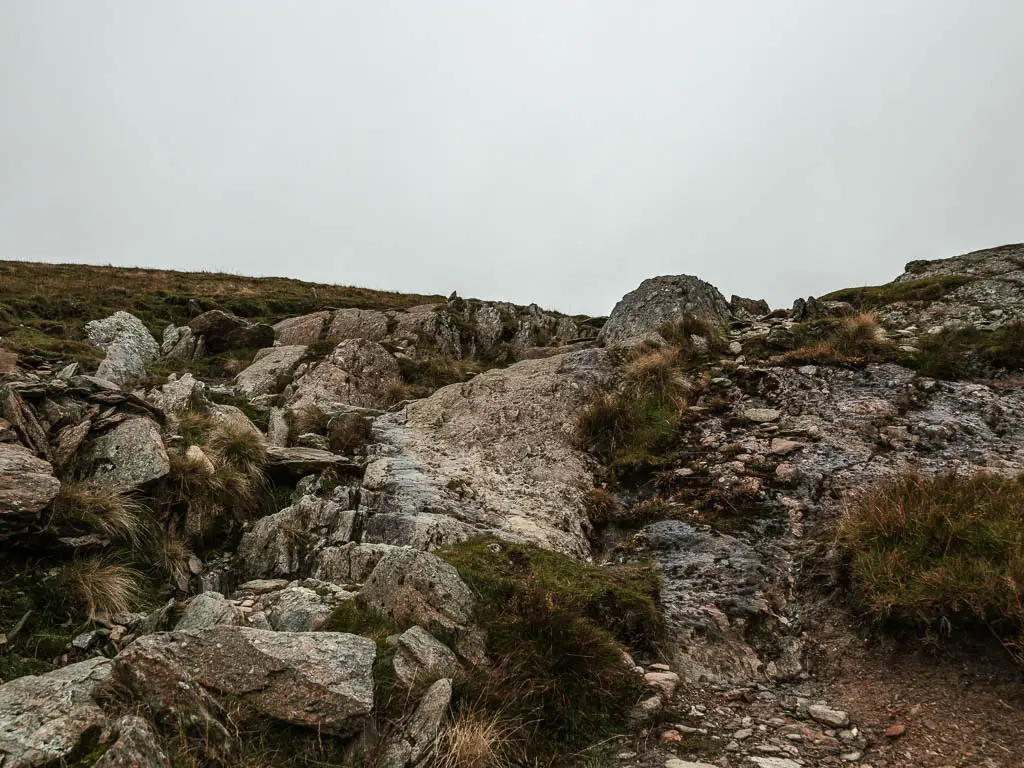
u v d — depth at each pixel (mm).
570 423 11281
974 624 5195
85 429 7637
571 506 9094
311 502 8531
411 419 12250
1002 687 4715
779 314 16812
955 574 5352
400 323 22969
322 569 7477
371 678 4426
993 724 4410
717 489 8680
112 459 7523
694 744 4629
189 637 4281
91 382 8633
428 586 5340
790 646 5941
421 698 4328
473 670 4773
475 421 11617
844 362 11656
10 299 21812
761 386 11484
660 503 8852
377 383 16016
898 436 9164
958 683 4891
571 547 8211
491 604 5449
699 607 6410
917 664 5238
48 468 6520
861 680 5312
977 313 14781
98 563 6156
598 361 13148
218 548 8031
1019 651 4855
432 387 16531
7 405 7242
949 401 9945
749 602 6418
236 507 8508
